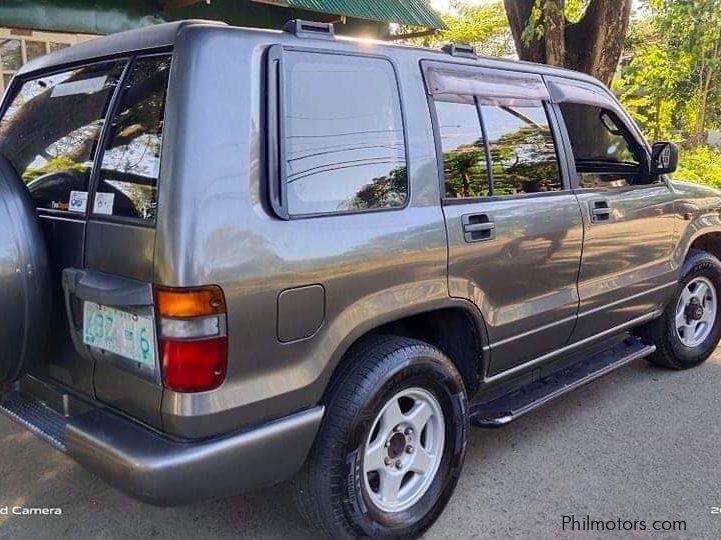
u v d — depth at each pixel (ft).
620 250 12.44
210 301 6.75
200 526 9.49
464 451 9.70
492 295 9.89
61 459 11.31
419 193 8.87
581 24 21.59
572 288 11.50
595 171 12.75
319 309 7.62
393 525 8.76
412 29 32.48
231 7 26.04
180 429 6.86
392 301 8.39
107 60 8.22
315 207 7.70
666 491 10.41
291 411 7.59
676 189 14.06
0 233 7.34
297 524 9.55
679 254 14.25
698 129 49.37
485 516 9.76
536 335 10.91
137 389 7.15
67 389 8.21
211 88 6.97
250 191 7.11
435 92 9.34
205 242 6.73
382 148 8.52
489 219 9.68
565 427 12.52
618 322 13.01
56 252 7.97
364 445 8.27
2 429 12.34
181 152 6.76
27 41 21.21
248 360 7.10
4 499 10.12
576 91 12.00
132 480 6.86
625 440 12.03
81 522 9.55
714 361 16.14
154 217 6.85
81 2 21.95
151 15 23.80
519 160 10.58
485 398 11.02
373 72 8.58
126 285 7.02
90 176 7.82
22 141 9.43
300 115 7.67
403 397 8.91
